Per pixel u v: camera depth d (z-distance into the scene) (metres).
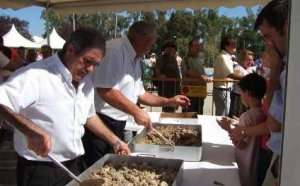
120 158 1.72
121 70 2.23
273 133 1.28
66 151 1.73
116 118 2.46
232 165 1.89
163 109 5.36
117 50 2.22
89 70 1.68
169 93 5.64
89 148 2.37
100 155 2.37
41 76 1.59
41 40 19.41
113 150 2.12
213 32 31.48
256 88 2.06
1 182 2.97
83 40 1.61
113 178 1.51
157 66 5.74
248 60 5.77
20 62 5.48
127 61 2.32
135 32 2.34
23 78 1.55
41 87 1.60
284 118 0.76
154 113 3.33
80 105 1.78
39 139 1.48
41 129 1.52
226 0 3.93
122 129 2.54
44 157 1.64
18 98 1.50
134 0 4.14
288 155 0.76
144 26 2.35
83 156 2.39
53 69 1.63
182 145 2.03
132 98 2.45
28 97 1.54
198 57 5.50
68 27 26.70
